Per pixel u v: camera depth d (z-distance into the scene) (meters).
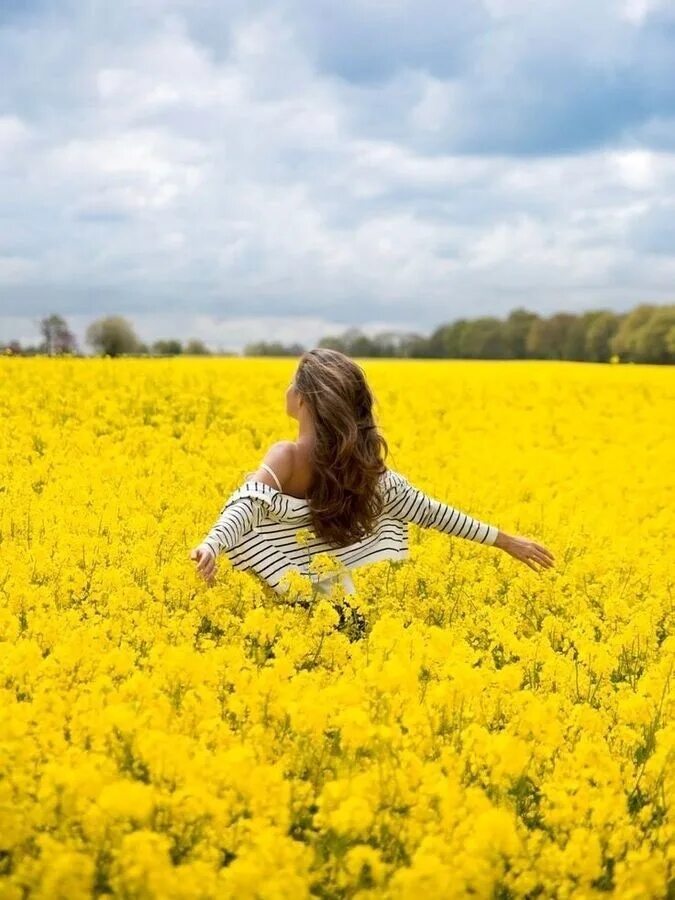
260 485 6.08
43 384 17.83
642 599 8.39
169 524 8.49
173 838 3.55
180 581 6.52
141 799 3.32
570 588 8.05
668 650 6.31
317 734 4.22
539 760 4.41
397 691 4.62
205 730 4.21
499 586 7.90
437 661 5.39
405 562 7.62
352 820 3.39
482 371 29.53
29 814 3.49
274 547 6.17
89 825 3.38
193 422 17.19
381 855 3.61
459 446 18.31
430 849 3.39
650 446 20.33
